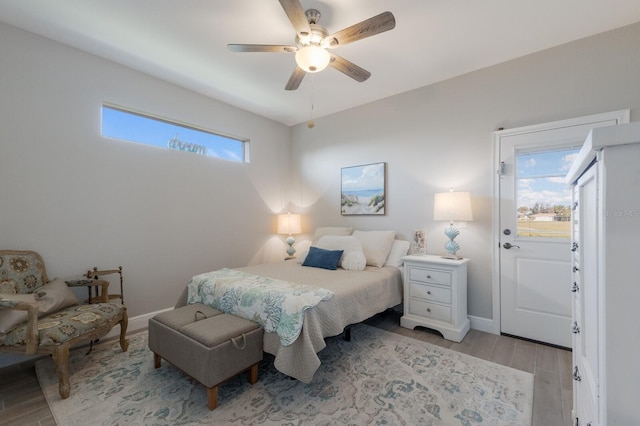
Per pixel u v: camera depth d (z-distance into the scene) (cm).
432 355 241
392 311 351
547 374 212
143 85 305
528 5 205
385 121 369
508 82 281
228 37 244
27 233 238
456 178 312
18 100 234
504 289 284
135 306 300
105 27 232
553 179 261
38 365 227
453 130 315
